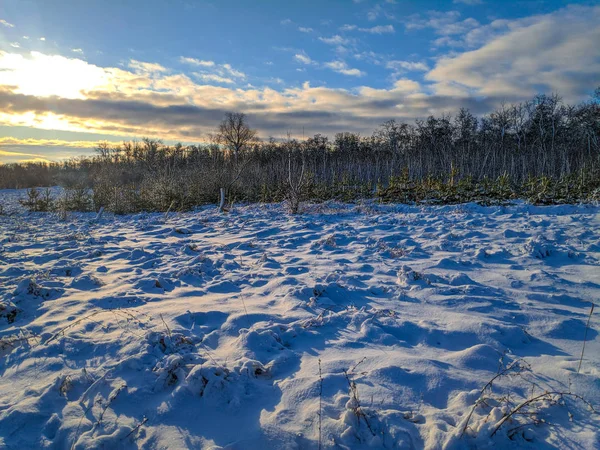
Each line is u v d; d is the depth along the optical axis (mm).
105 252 7375
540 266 5680
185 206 15906
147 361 3053
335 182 16969
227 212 13719
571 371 2703
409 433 2186
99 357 3227
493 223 9164
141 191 17906
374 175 24922
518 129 38844
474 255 6301
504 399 2391
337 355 3154
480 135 41906
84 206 17875
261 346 3289
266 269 5961
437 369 2777
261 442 2182
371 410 2340
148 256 6902
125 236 9484
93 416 2477
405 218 10477
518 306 4117
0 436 2299
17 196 28406
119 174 23859
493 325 3461
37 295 4656
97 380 2785
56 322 3922
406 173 14742
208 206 16797
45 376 2982
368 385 2645
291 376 2869
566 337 3398
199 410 2486
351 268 5895
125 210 16500
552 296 4348
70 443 2250
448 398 2520
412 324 3668
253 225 10500
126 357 3143
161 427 2357
